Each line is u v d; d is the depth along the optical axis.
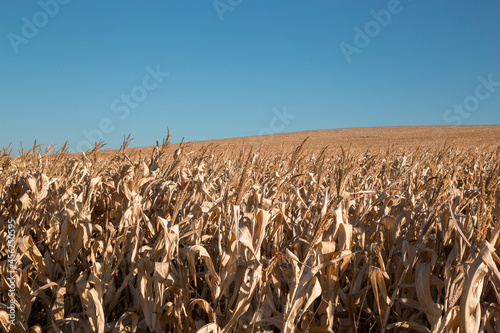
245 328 2.51
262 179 5.54
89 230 2.99
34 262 2.86
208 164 6.99
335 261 2.38
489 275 2.38
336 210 2.70
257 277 2.33
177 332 2.59
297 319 2.64
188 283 2.87
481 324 2.53
